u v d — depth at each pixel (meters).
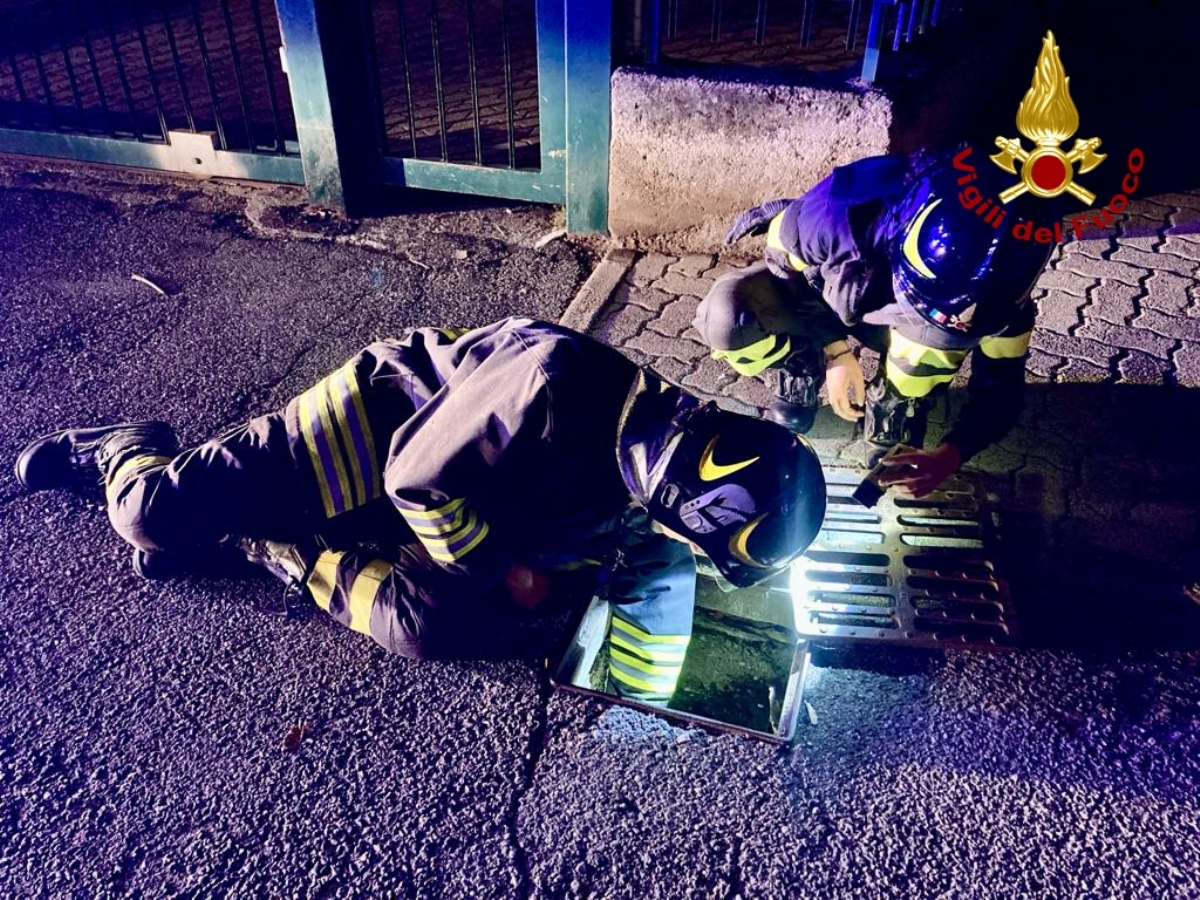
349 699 2.42
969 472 3.03
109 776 2.25
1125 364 3.48
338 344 3.75
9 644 2.56
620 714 2.38
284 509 2.47
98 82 4.99
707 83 3.82
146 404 3.44
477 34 6.83
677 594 2.42
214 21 7.05
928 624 2.56
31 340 3.78
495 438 2.04
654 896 2.02
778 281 2.75
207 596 2.70
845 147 3.76
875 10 3.64
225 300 4.04
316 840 2.12
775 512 1.90
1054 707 2.37
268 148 4.88
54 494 3.05
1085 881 2.03
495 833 2.13
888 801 2.18
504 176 4.50
